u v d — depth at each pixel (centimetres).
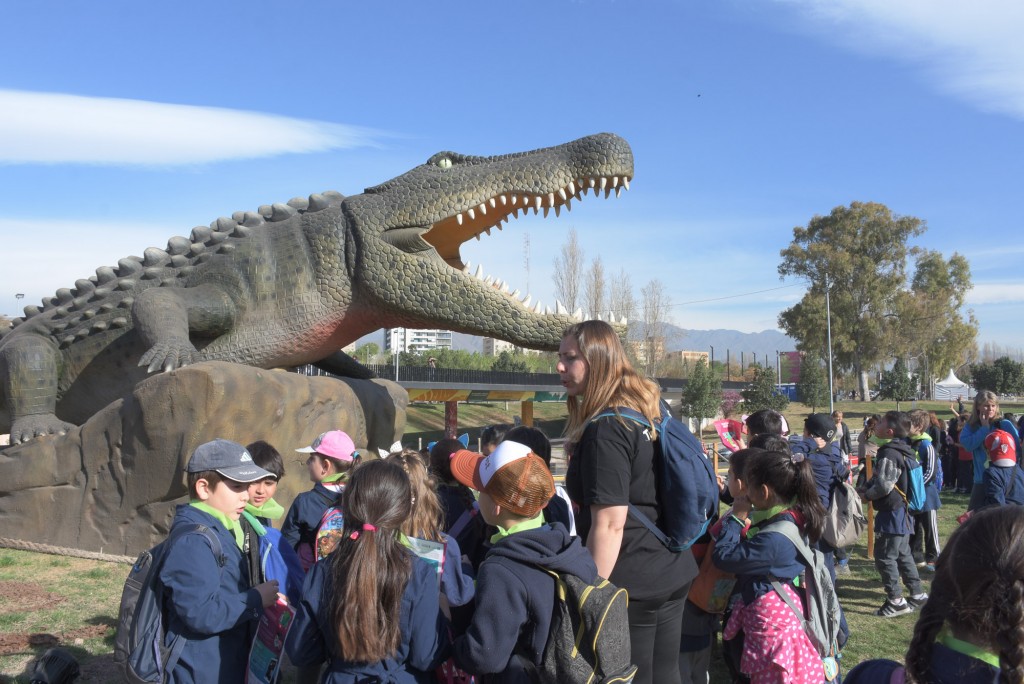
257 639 312
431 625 279
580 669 255
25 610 565
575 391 333
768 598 348
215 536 293
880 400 5422
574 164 810
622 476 299
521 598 261
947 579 182
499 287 863
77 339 907
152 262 921
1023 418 1102
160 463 709
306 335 882
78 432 766
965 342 5516
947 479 1476
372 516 271
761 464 367
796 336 5528
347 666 272
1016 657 167
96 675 446
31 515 779
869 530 829
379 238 855
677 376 4622
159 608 286
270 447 426
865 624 616
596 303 4162
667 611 320
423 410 3397
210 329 852
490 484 278
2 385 898
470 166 849
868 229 5284
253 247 880
